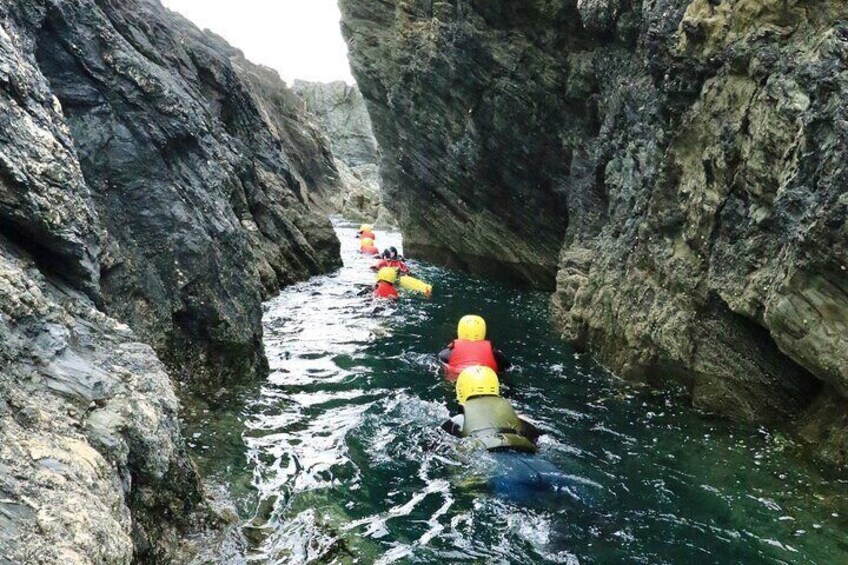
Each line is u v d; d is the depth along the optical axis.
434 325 11.08
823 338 5.16
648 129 8.77
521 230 15.51
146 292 6.23
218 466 5.18
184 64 14.03
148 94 6.85
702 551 4.45
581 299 9.82
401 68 16.88
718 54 6.79
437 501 5.03
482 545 4.47
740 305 6.25
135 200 6.43
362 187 39.81
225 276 7.23
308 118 36.22
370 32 17.97
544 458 5.82
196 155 7.56
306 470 5.36
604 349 8.98
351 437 6.14
